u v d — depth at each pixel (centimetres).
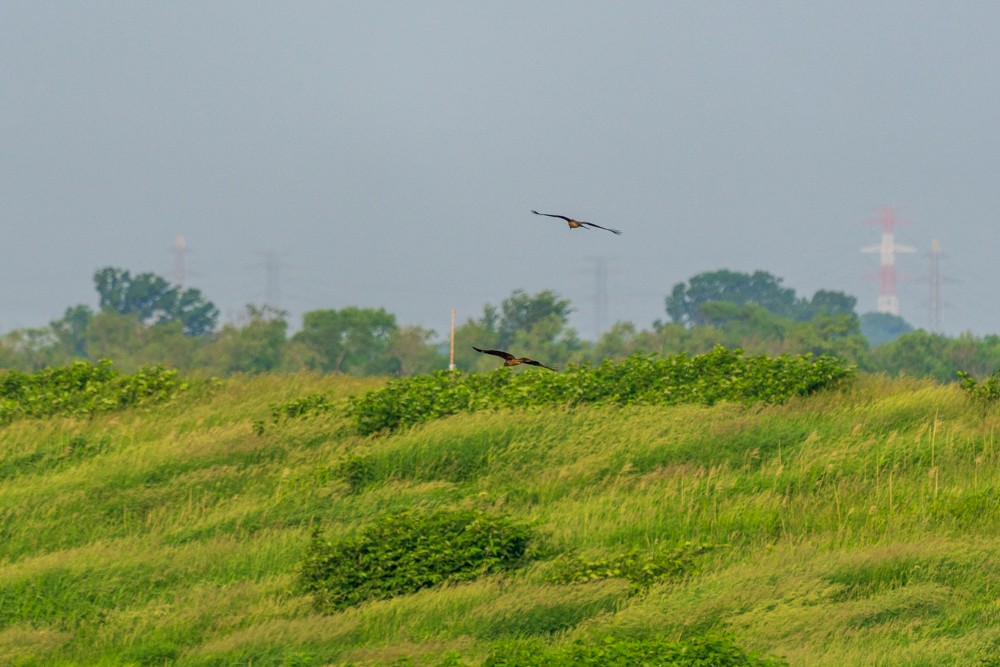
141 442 3027
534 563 2342
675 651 1814
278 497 2703
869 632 1994
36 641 2078
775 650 1911
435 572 2306
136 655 2042
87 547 2458
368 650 1972
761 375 3281
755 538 2464
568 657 1820
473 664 1878
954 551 2280
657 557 2309
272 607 2203
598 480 2786
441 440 2927
